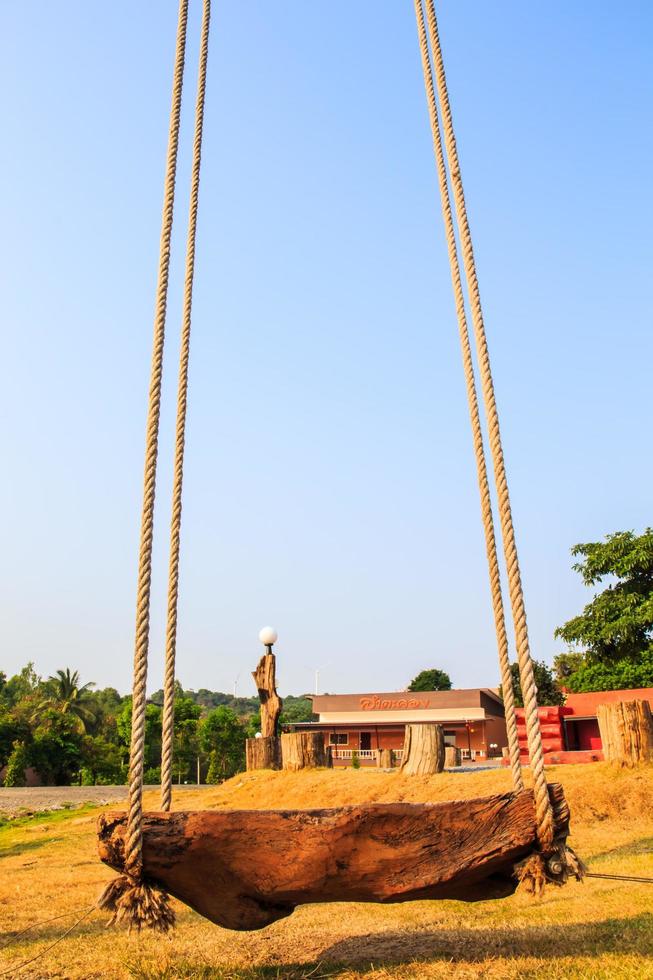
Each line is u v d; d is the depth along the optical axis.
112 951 5.63
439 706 50.09
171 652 5.28
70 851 12.56
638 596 28.06
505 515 4.66
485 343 4.96
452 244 5.74
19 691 87.75
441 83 5.50
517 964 4.68
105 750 55.03
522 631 4.51
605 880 7.13
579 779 11.23
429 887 4.27
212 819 4.21
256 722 64.25
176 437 5.58
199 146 5.85
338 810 4.35
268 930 6.14
